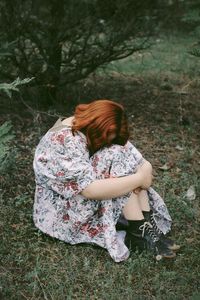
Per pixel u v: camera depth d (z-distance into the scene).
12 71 5.38
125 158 3.47
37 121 4.86
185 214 3.99
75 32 5.33
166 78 6.92
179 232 3.82
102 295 3.16
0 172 4.19
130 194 3.48
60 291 3.16
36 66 5.33
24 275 3.30
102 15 5.45
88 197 3.43
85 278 3.29
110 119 3.37
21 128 5.20
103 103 3.42
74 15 5.30
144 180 3.45
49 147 3.53
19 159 4.61
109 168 3.45
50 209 3.63
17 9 5.16
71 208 3.53
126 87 6.48
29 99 5.63
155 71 7.31
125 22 5.49
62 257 3.47
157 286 3.22
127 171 3.44
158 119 5.58
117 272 3.34
